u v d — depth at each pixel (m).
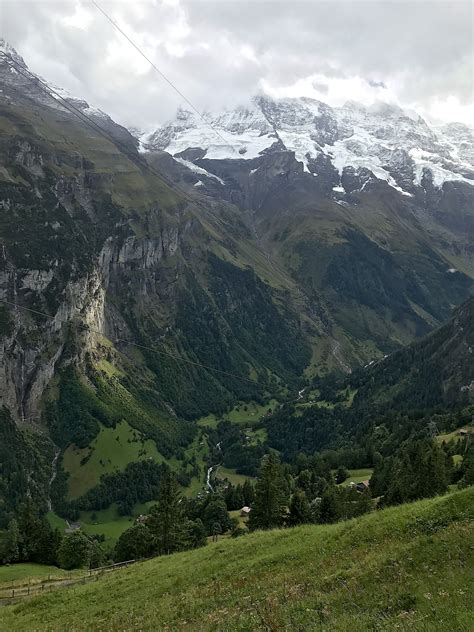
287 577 38.91
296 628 27.97
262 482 99.56
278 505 99.94
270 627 28.73
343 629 26.27
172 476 102.19
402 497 107.00
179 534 98.81
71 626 43.91
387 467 151.38
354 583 32.69
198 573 48.34
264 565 44.06
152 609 41.97
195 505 174.50
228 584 42.16
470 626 23.75
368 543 40.38
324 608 29.91
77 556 126.94
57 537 137.75
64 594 56.81
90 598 51.84
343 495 120.81
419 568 32.44
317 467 196.88
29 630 46.28
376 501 128.12
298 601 32.25
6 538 132.62
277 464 101.69
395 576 32.09
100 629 40.12
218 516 145.62
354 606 29.62
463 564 31.42
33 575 111.94
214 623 32.75
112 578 58.69
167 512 97.25
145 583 51.22
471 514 38.16
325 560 40.00
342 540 42.81
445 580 29.81
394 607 28.31
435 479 98.00
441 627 24.31
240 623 30.89
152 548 111.12
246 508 158.25
